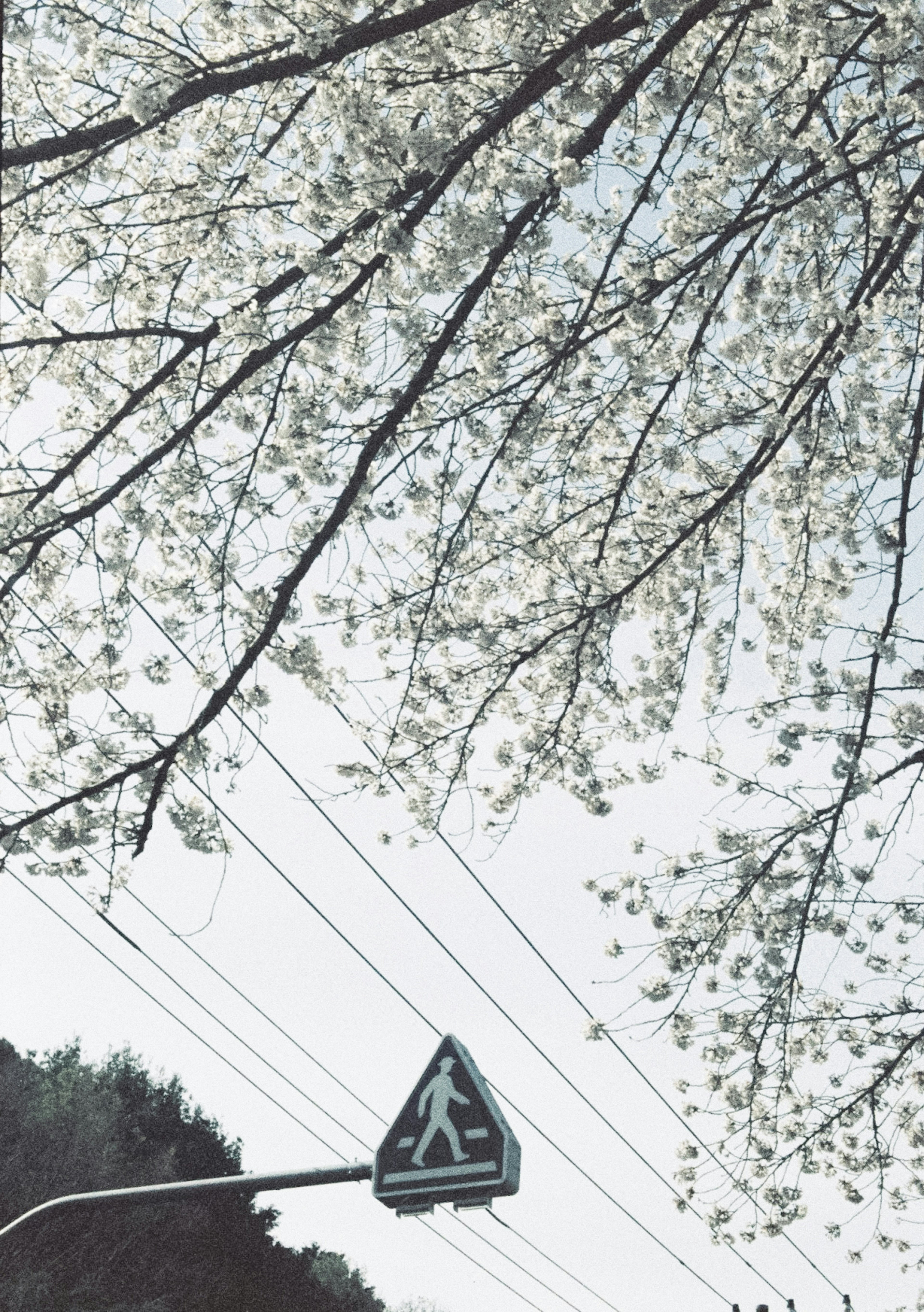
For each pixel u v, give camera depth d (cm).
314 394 736
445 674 811
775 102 745
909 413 771
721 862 844
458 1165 692
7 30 604
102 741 666
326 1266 3834
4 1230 898
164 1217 3011
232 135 728
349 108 600
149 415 739
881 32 675
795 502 809
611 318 746
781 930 843
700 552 829
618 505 777
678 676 850
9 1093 2984
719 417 803
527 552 820
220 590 714
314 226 668
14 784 671
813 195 692
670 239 719
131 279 732
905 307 764
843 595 824
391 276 664
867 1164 887
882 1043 885
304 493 769
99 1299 2709
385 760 788
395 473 738
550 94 675
